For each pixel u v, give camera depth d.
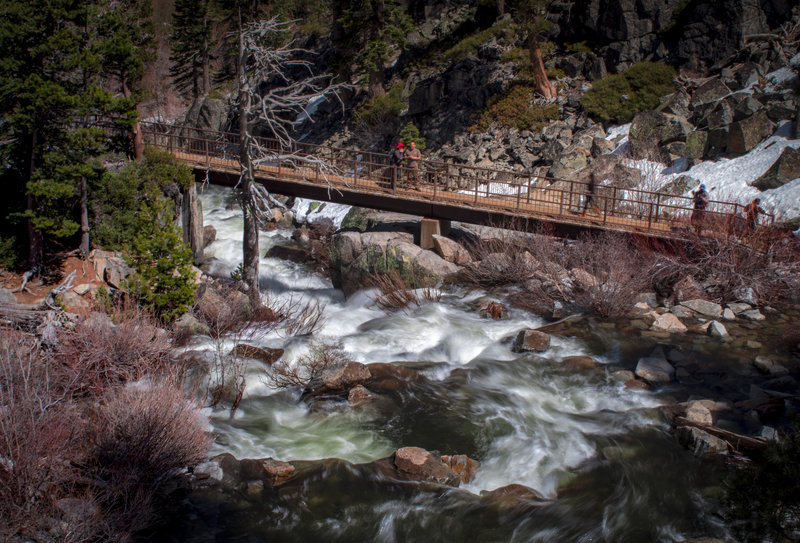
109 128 22.31
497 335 16.06
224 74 43.34
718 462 10.37
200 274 20.23
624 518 9.09
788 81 25.83
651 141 26.55
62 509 8.12
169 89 54.06
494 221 20.97
